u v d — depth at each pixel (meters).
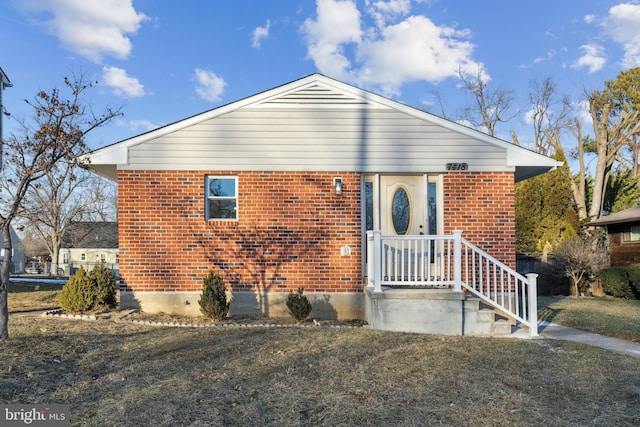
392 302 8.19
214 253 9.57
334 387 5.07
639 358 6.57
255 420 4.21
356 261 9.62
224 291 9.01
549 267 17.50
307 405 4.57
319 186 9.68
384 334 7.61
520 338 7.93
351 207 9.68
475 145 9.80
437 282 8.34
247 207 9.62
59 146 6.48
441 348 6.80
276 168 9.66
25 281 17.52
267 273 9.58
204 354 6.24
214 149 9.63
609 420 4.39
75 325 7.96
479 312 8.26
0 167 11.02
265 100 9.72
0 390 4.71
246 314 9.51
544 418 4.39
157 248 9.53
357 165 9.71
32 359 5.70
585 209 25.84
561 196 18.77
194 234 9.56
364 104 9.77
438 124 9.79
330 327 8.29
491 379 5.45
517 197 19.69
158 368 5.64
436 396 4.86
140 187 9.53
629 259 17.91
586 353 6.83
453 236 8.30
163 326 8.18
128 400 4.60
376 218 9.80
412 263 9.65
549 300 14.83
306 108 9.74
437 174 9.89
